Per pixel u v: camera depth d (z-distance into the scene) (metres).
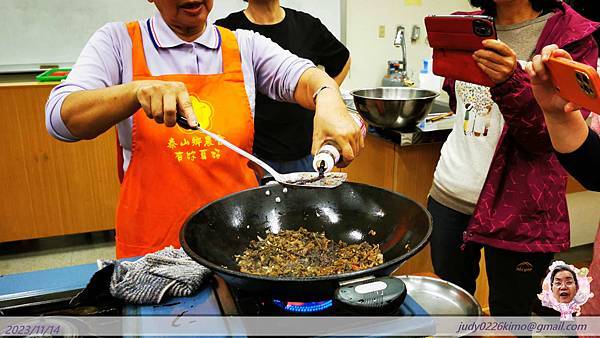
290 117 2.07
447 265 1.69
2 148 2.60
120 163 1.28
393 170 2.13
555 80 0.82
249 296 0.82
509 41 1.46
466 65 1.30
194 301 0.81
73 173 2.76
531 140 1.31
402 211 0.95
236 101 1.21
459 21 1.22
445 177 1.63
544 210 1.41
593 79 0.69
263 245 0.97
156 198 1.17
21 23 2.80
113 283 0.81
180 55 1.17
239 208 1.00
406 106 1.88
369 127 2.17
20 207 2.72
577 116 0.91
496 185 1.44
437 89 2.56
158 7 1.12
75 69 1.08
